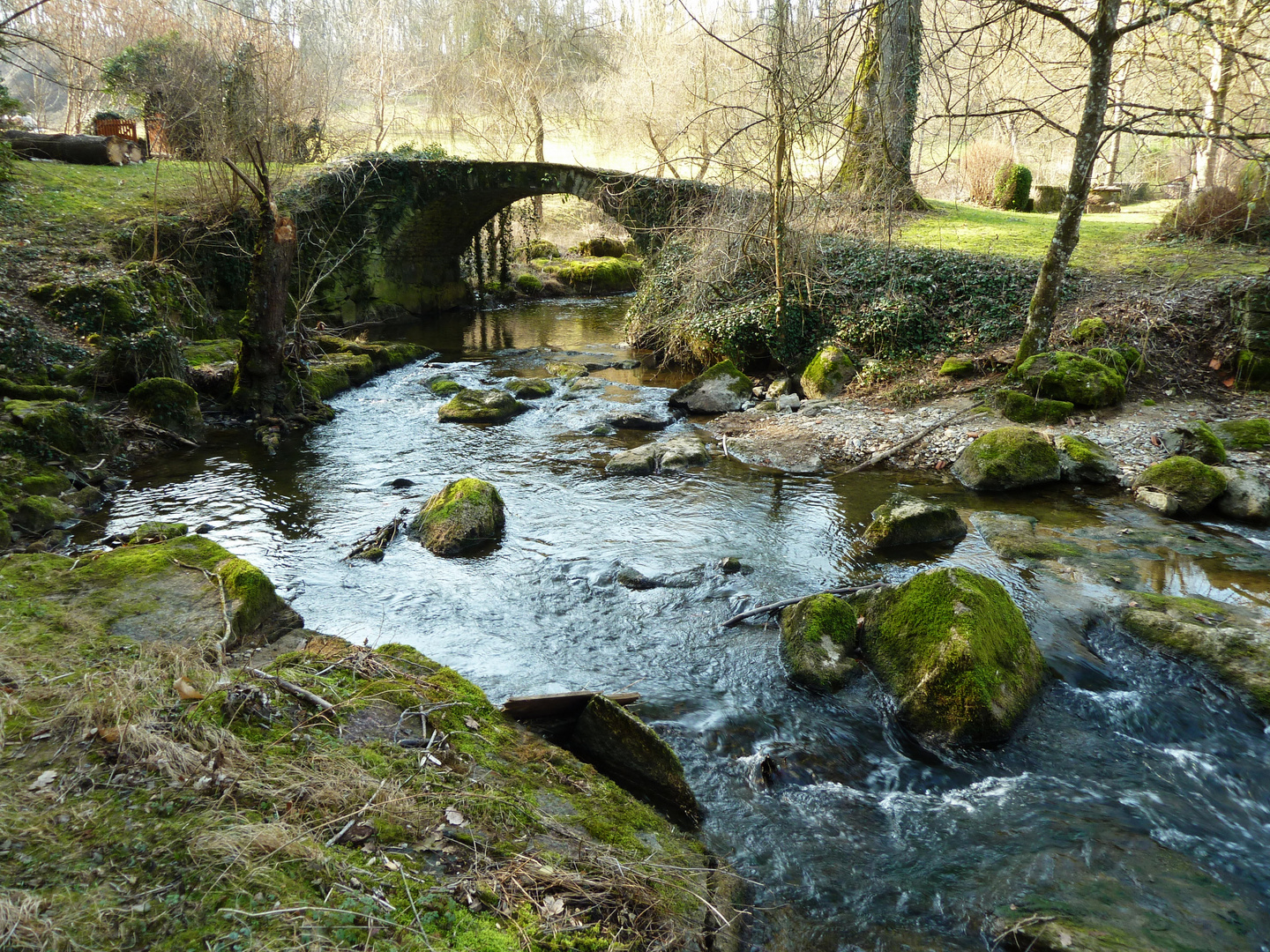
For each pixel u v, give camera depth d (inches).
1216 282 565.3
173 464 454.9
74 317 530.6
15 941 111.3
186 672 189.6
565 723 213.3
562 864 153.1
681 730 228.4
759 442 491.2
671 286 742.5
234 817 141.4
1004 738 224.2
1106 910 167.8
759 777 209.6
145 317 556.4
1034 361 499.5
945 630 237.3
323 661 209.6
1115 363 502.6
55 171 789.9
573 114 1556.3
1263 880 179.8
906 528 349.7
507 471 452.4
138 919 119.6
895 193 642.2
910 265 649.0
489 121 1552.7
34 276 562.6
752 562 334.0
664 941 141.4
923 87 728.3
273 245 518.6
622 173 828.0
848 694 245.8
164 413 485.4
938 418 499.8
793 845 187.3
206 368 568.1
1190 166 938.7
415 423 551.8
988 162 1075.3
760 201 633.6
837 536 361.4
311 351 660.7
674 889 156.9
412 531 363.9
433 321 994.1
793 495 412.8
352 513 386.6
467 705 200.8
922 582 257.9
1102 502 396.2
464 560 336.5
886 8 486.9
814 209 638.5
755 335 641.6
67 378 481.4
